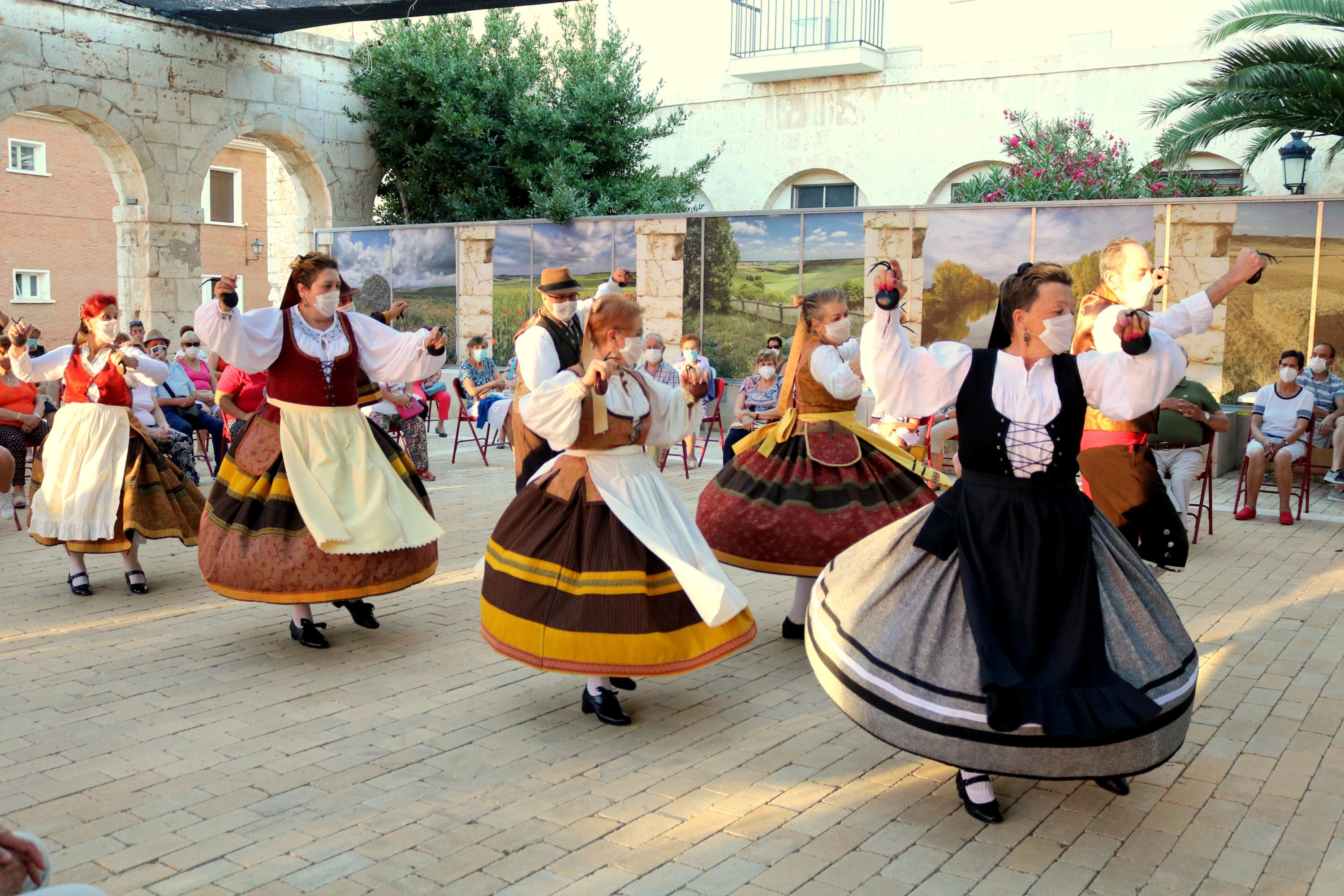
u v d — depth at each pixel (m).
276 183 18.38
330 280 4.80
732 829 3.33
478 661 4.98
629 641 3.86
